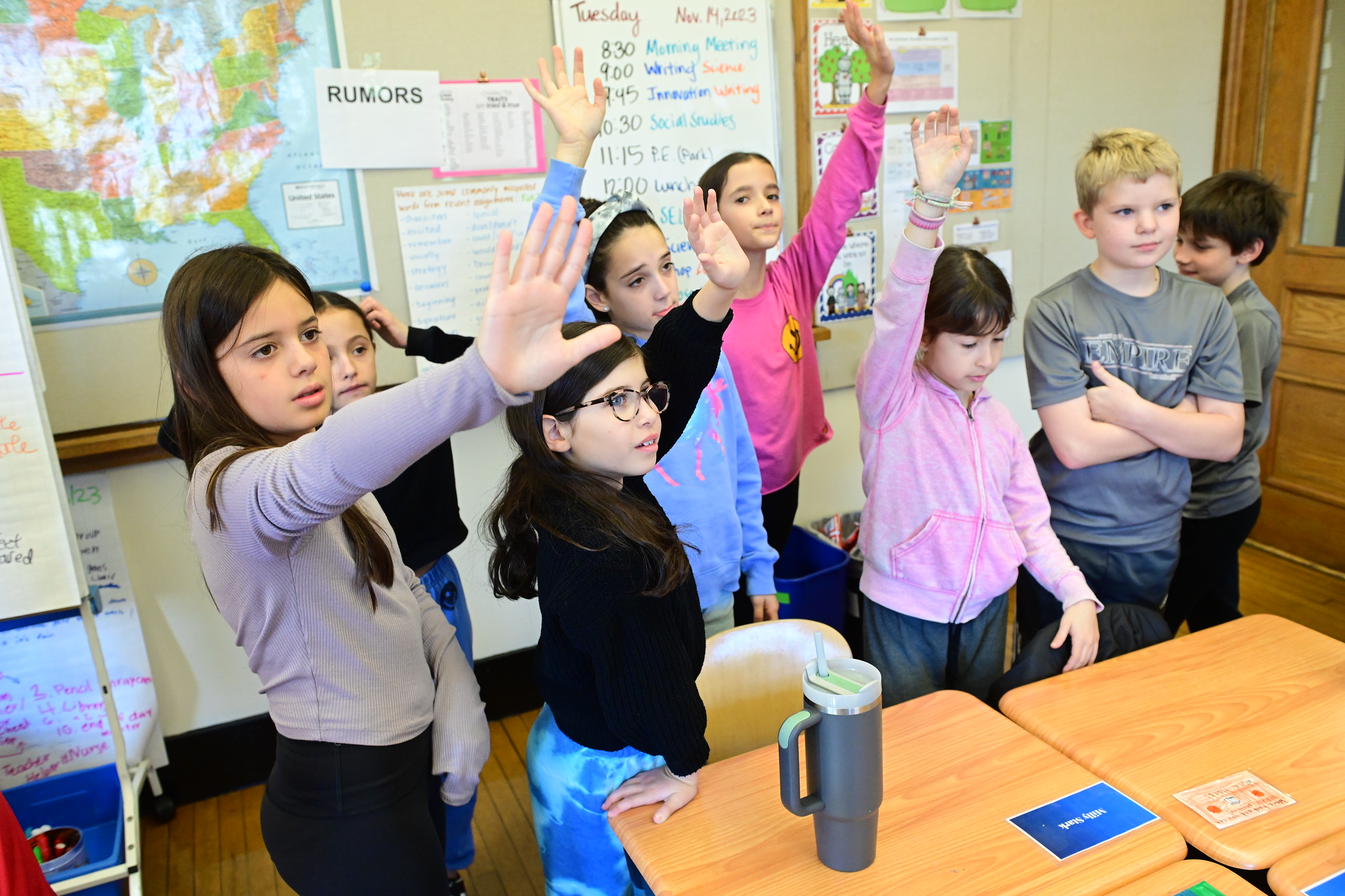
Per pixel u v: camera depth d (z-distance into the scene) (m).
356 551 1.08
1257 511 2.18
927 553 1.67
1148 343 1.80
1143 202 1.70
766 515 2.28
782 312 2.20
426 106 2.27
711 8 2.54
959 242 3.09
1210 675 1.33
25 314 1.72
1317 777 1.08
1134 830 1.00
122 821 1.89
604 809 1.10
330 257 2.26
